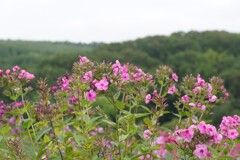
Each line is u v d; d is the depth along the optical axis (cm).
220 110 796
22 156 111
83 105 116
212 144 108
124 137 112
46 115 115
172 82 129
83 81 119
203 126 100
